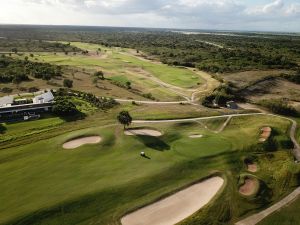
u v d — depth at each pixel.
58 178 51.91
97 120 80.56
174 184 52.88
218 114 89.12
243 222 45.75
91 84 125.81
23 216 42.78
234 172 58.34
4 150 61.97
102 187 49.66
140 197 48.72
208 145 67.00
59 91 106.88
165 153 62.38
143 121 79.56
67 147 63.50
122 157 59.81
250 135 73.75
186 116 85.12
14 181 50.84
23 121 79.69
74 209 44.97
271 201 51.19
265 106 100.50
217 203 48.44
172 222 44.22
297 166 59.53
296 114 94.69
